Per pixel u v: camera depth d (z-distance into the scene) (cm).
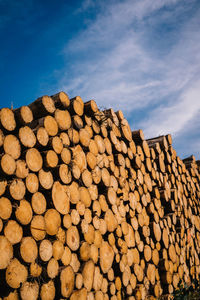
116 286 434
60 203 356
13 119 318
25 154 320
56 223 344
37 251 308
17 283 280
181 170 783
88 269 378
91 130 460
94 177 439
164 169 671
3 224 283
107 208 452
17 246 292
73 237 367
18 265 286
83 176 412
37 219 317
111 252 437
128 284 456
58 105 403
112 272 431
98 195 449
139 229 532
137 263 491
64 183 368
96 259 403
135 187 554
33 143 336
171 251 589
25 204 306
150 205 571
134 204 527
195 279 600
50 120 370
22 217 300
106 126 509
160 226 581
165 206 647
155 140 708
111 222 450
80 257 375
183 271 621
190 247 695
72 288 344
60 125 387
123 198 499
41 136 349
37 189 327
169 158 704
